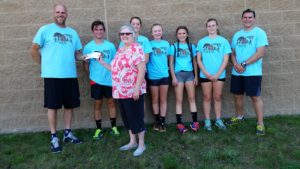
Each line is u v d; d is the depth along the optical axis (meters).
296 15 5.95
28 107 5.83
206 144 4.92
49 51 4.82
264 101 6.10
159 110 5.78
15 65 5.73
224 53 5.42
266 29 5.96
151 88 5.58
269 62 6.03
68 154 4.73
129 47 4.42
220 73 5.37
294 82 6.05
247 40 5.33
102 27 5.29
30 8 5.64
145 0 5.77
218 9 5.88
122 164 4.38
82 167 4.34
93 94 5.37
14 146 5.11
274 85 6.06
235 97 5.81
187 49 5.56
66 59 4.90
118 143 5.06
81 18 5.73
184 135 5.30
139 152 4.61
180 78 5.54
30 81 5.78
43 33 4.81
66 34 4.94
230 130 5.45
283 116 6.04
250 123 5.74
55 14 4.86
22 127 5.86
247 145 4.84
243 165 4.28
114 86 4.51
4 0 5.60
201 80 5.57
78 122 5.93
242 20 5.43
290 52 6.02
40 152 4.83
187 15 5.85
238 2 5.88
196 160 4.43
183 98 6.01
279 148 4.68
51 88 4.82
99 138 5.32
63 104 5.03
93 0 5.72
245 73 5.29
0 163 4.52
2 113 5.80
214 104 5.73
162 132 5.49
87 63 5.55
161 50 5.50
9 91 5.77
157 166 4.31
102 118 5.93
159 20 5.83
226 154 4.50
